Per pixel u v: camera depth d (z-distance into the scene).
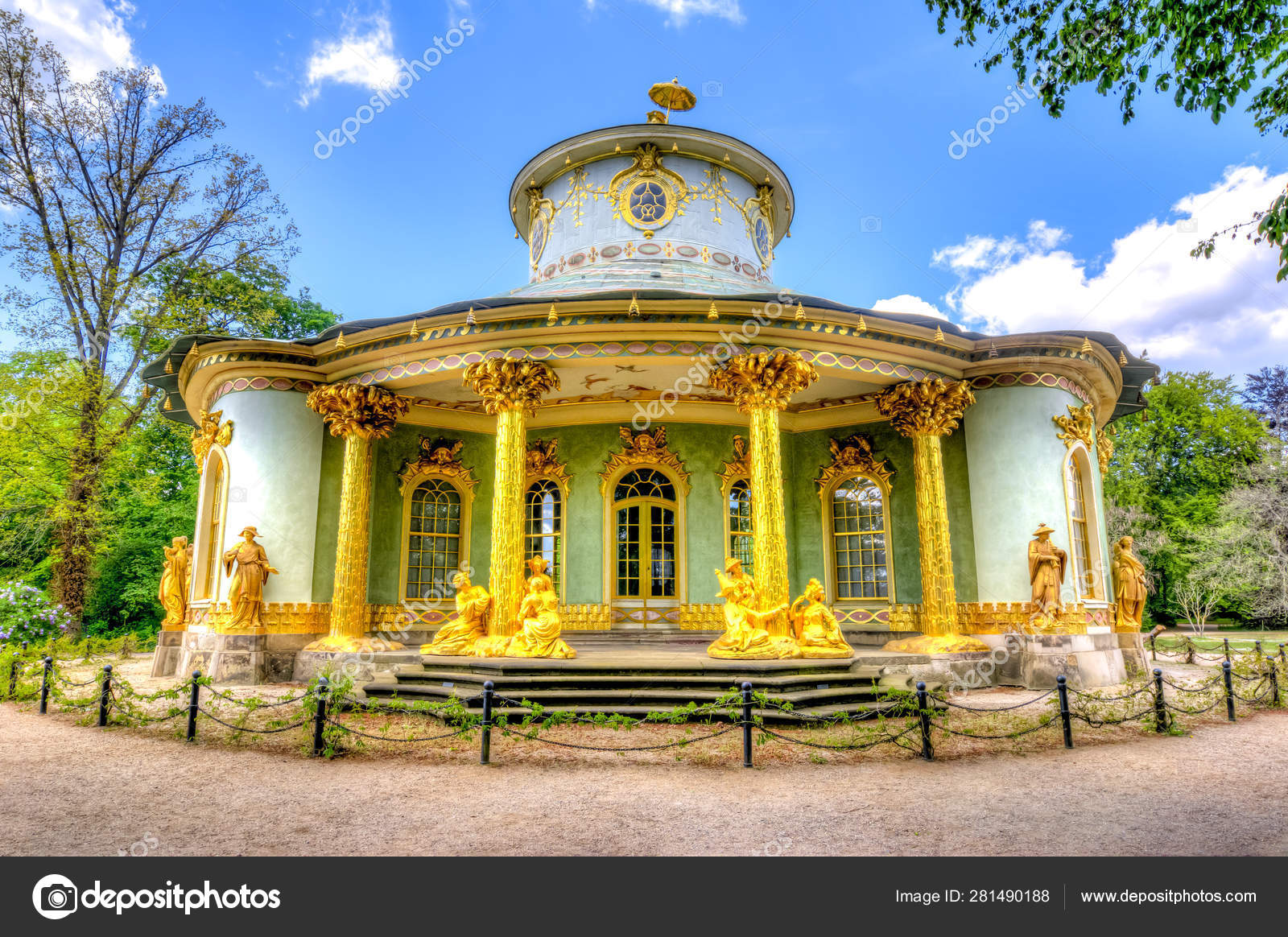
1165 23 7.20
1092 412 18.23
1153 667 20.45
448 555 19.19
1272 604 34.91
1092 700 11.42
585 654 14.03
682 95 20.78
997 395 16.56
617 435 19.06
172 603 18.11
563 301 13.74
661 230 19.62
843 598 18.67
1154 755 9.02
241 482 16.36
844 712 10.64
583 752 9.09
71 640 23.12
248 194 28.20
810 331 14.29
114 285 26.08
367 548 16.05
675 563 18.69
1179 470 44.31
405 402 16.70
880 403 16.17
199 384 18.23
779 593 13.37
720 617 18.25
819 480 19.16
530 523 19.38
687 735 9.99
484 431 19.89
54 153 25.55
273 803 6.91
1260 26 6.91
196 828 6.14
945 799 7.07
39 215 25.59
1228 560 35.66
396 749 9.13
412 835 5.99
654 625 18.27
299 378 16.89
